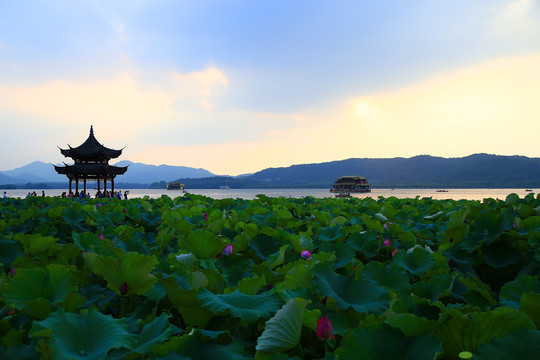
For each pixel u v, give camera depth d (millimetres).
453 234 4195
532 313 1761
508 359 1224
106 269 2121
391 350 1448
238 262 3363
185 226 5000
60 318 1682
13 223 5695
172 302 2146
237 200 10062
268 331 1537
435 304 1739
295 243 3736
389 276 2725
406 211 7055
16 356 1550
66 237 5559
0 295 2227
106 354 1473
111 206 8258
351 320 2105
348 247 3377
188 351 1614
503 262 3592
